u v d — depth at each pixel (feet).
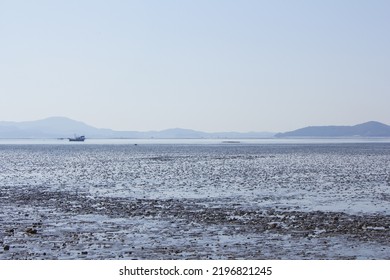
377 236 159.74
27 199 259.39
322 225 179.22
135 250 140.36
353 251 139.64
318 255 135.03
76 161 623.36
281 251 139.33
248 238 156.56
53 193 286.46
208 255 134.31
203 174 416.46
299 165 535.19
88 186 326.03
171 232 166.71
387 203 241.76
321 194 278.05
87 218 197.57
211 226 178.09
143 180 365.61
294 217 198.70
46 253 137.18
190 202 246.06
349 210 219.61
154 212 212.43
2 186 328.29
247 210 218.79
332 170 461.37
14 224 183.42
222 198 261.65
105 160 644.69
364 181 353.92
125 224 183.21
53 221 190.29
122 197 267.18
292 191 292.81
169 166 521.65
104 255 135.13
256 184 333.42
